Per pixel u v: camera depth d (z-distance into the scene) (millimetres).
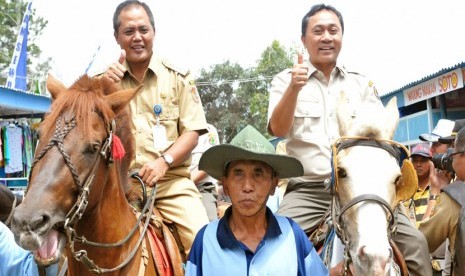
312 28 4379
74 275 3320
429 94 11133
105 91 3387
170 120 4578
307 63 4484
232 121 35406
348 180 3117
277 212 4387
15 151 10445
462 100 11719
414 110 13828
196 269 2986
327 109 4320
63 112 3020
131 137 3686
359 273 2895
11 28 35875
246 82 36094
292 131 4352
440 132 7379
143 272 3574
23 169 10766
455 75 9984
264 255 2922
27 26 15414
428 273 3738
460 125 6766
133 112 4531
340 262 3395
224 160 3115
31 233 2676
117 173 3377
